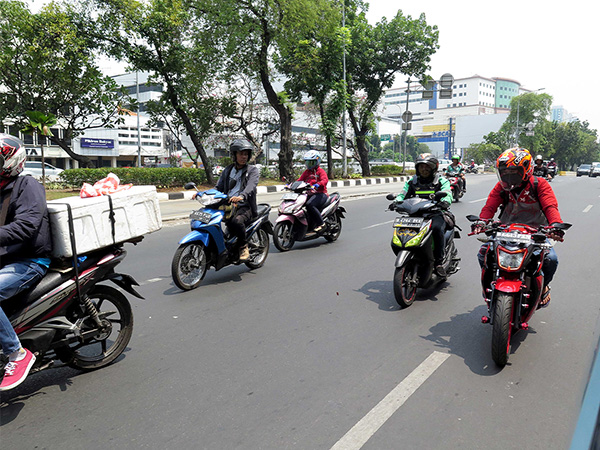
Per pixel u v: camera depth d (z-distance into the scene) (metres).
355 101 28.47
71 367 3.49
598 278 6.15
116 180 3.71
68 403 3.08
